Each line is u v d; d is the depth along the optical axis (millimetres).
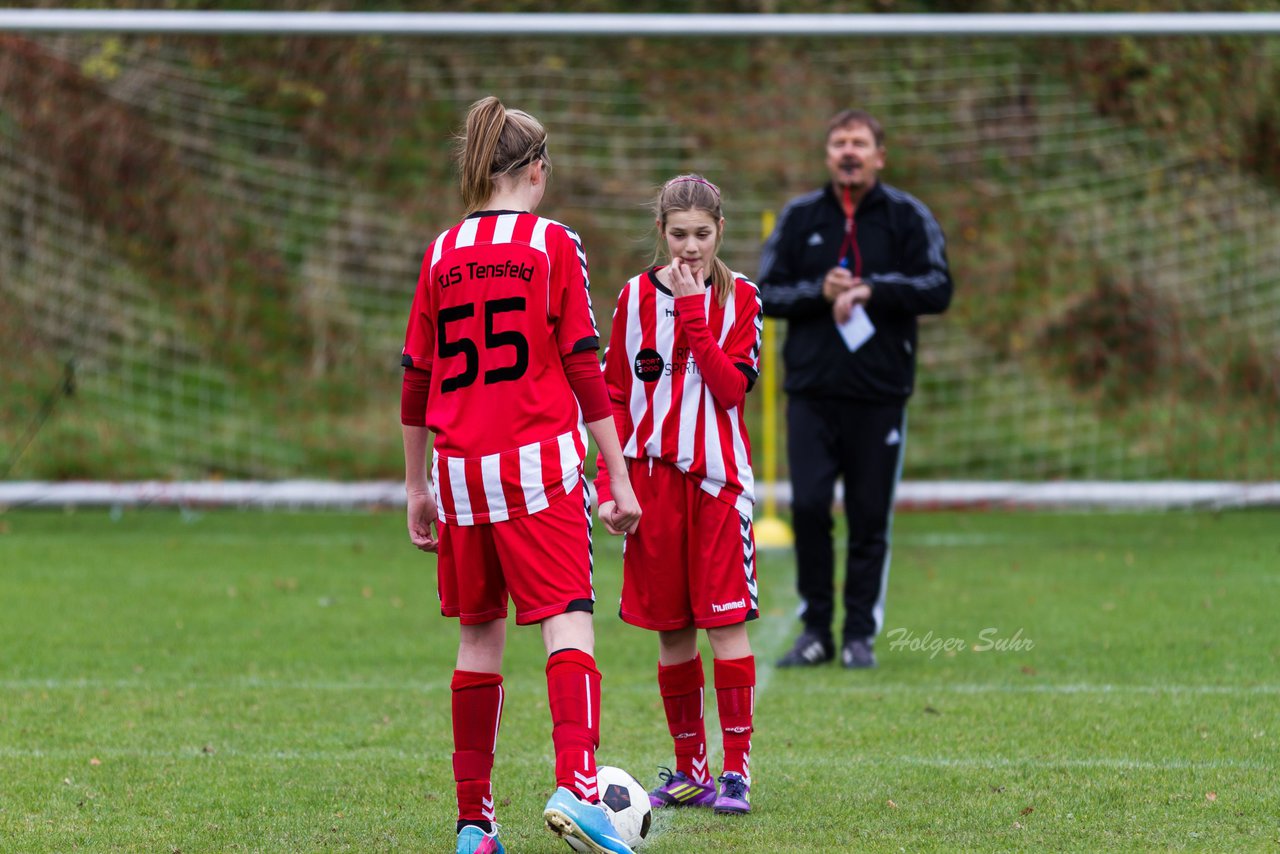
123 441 43438
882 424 20719
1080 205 49188
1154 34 31797
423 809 13281
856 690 18781
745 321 13734
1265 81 49969
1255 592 26156
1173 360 46312
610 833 10672
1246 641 21688
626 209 48594
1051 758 14969
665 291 13539
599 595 27016
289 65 50656
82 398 44625
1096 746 15500
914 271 21000
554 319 11531
